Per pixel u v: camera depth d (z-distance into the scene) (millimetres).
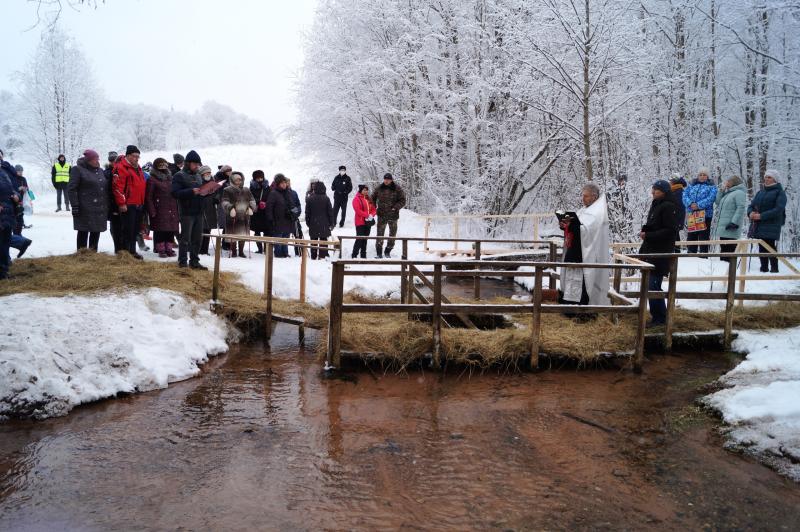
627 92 15289
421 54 17031
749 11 15617
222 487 4180
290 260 11320
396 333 6930
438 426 5219
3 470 4344
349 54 18469
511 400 5809
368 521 3812
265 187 12258
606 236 7164
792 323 8047
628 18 14914
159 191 10141
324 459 4598
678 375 6473
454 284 12141
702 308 8656
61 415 5262
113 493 4078
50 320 6145
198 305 7629
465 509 3959
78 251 9266
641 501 4070
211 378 6301
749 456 4656
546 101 15930
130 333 6477
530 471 4461
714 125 17891
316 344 7465
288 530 3703
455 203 18281
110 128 34312
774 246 10609
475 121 16875
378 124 19328
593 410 5574
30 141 30531
